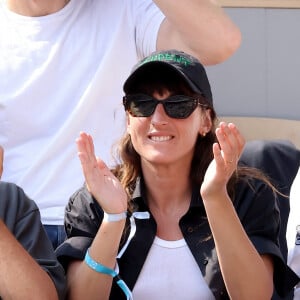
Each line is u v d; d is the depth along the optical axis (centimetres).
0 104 960
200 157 859
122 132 970
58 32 973
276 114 1590
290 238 934
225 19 935
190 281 834
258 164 1005
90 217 862
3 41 971
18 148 962
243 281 808
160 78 827
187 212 852
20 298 775
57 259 852
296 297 920
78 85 966
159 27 969
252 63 1587
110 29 977
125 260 845
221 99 1594
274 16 1574
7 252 780
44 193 945
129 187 866
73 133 953
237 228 800
